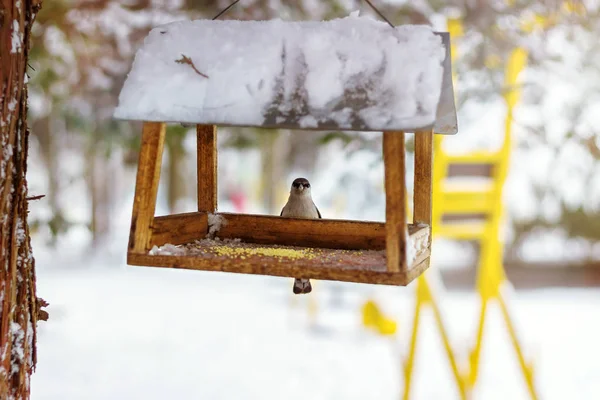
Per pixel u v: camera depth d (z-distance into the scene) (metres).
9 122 2.58
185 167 18.48
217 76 2.85
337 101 2.70
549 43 6.71
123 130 7.46
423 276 6.23
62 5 6.50
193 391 8.31
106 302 13.62
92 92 7.13
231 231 3.80
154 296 14.31
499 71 6.59
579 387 8.54
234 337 10.97
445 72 3.01
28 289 2.75
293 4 6.30
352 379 8.94
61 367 9.17
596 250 16.89
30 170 16.34
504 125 6.12
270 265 2.80
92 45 7.13
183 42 2.97
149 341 10.62
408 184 7.28
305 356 9.93
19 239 2.70
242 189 28.55
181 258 2.87
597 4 6.46
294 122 2.67
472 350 6.36
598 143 6.65
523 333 11.20
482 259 6.30
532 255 17.39
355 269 2.72
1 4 2.55
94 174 19.41
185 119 2.78
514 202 15.78
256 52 2.88
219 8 6.23
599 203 15.30
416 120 2.58
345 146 6.56
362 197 10.73
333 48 2.85
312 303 11.97
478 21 6.15
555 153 6.74
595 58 6.71
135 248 2.93
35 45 6.62
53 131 12.71
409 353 6.31
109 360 9.54
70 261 18.59
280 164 16.34
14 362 2.67
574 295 14.11
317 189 11.38
